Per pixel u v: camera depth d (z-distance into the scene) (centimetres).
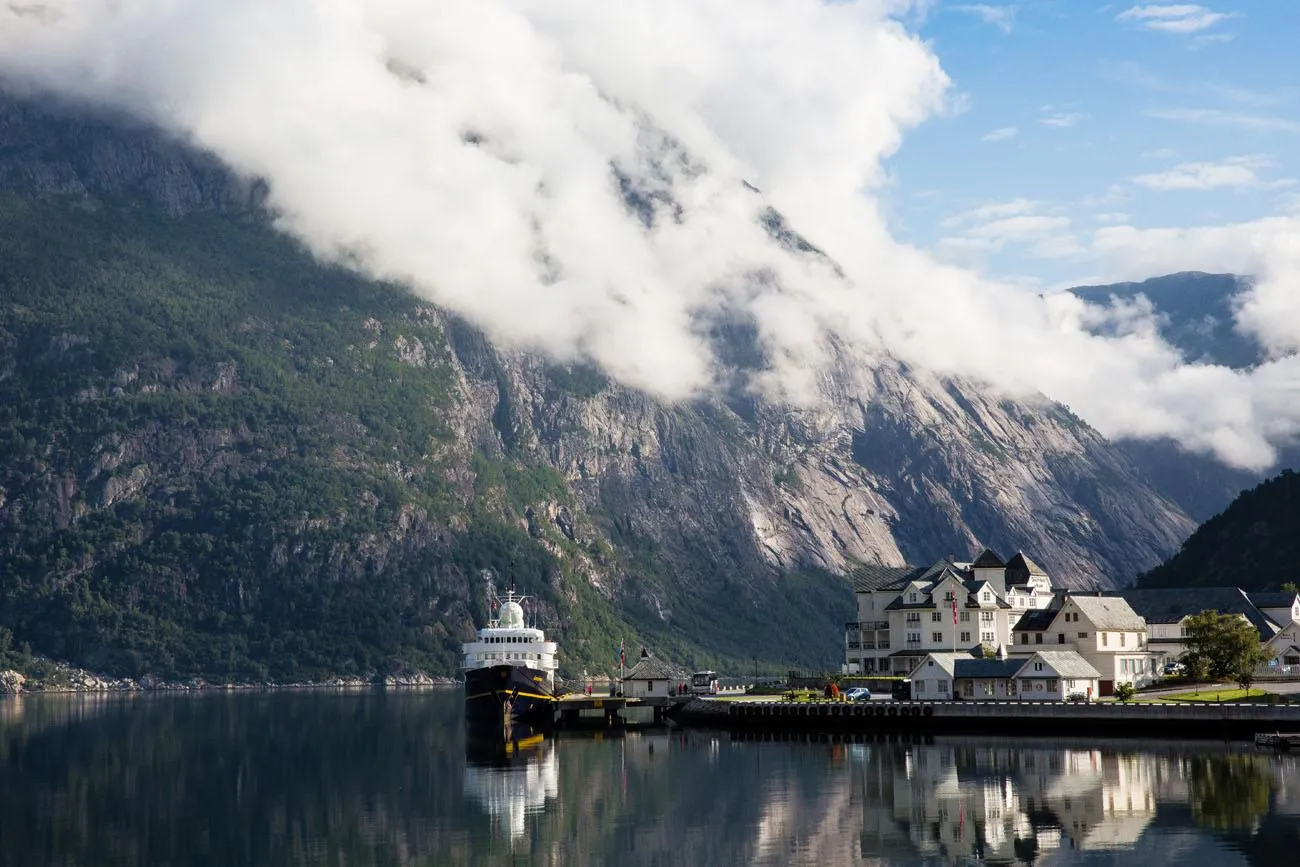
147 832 15325
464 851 14062
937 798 16462
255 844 14562
